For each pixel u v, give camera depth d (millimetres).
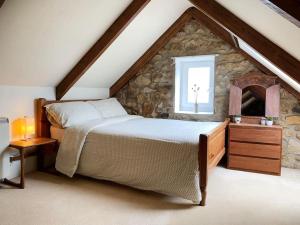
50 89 3730
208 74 4422
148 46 4473
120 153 2852
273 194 2785
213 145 2850
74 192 2771
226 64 4078
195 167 2453
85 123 3324
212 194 2770
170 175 2562
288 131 3740
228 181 3186
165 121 3977
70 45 3133
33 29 2562
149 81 4742
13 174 3182
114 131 2994
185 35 4344
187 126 3449
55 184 3000
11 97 3119
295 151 3721
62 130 3312
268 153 3465
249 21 2150
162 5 3512
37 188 2861
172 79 4527
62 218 2193
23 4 2225
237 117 3879
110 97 5074
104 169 2945
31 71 3131
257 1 1579
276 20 1640
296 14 1204
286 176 3389
